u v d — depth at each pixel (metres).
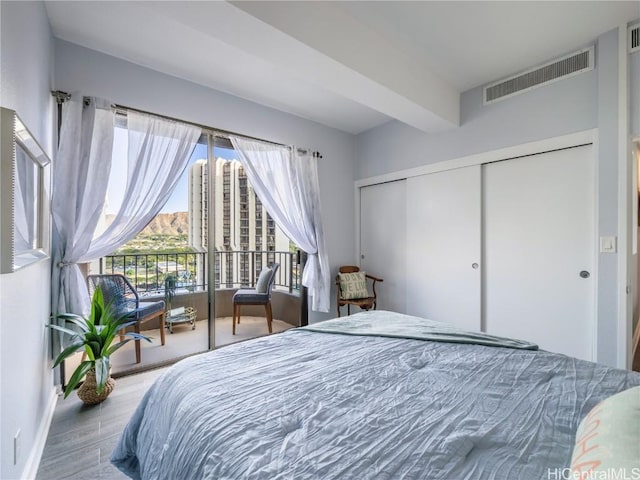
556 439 0.79
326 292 3.57
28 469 1.39
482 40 2.25
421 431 0.83
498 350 1.43
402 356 1.36
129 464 1.29
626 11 1.94
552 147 2.44
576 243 2.38
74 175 2.12
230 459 0.75
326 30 1.89
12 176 1.01
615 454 0.53
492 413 0.91
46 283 1.92
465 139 2.99
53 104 2.10
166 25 2.05
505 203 2.77
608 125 2.15
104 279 2.53
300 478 0.67
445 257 3.19
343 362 1.30
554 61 2.44
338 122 3.77
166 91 2.64
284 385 1.10
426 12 1.98
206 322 3.08
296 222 3.47
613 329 2.14
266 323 3.70
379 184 3.92
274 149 3.33
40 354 1.72
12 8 1.26
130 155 2.46
